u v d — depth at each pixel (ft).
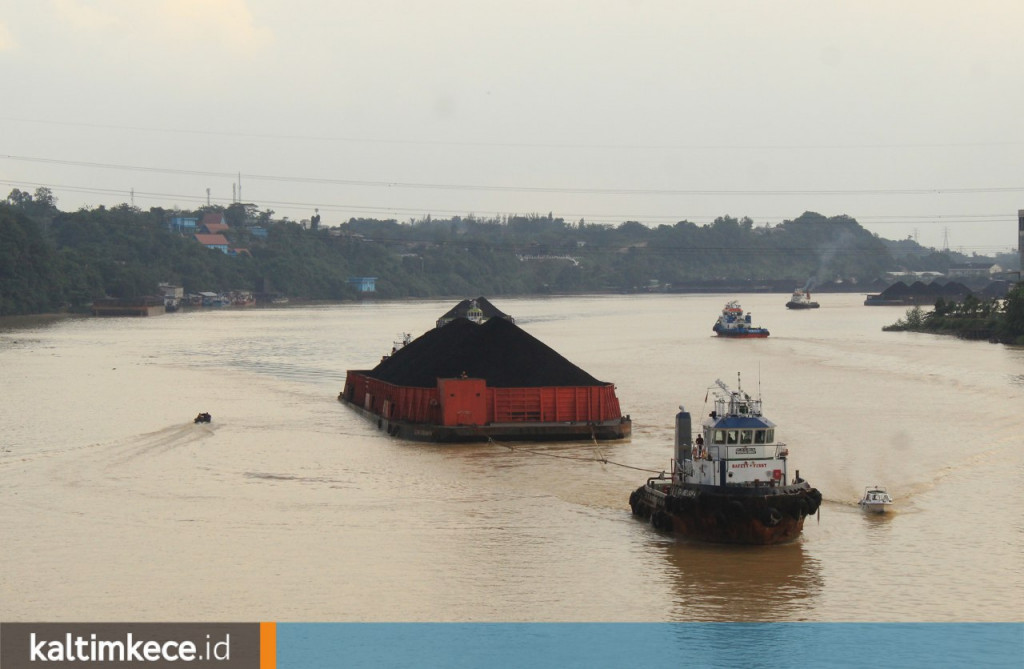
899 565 270.46
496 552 281.74
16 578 259.39
